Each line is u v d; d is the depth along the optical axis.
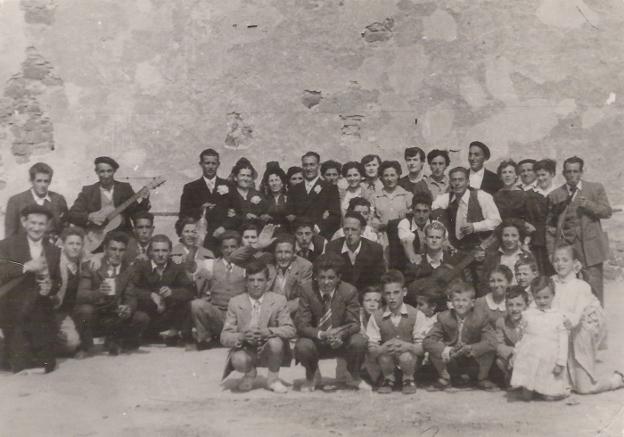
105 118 9.16
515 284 5.83
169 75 9.17
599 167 8.64
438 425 4.54
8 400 5.04
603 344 6.14
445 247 6.34
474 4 8.83
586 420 4.63
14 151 9.09
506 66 8.79
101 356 6.14
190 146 9.13
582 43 8.70
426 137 8.90
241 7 9.12
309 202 7.29
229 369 5.29
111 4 9.20
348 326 5.25
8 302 5.74
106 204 7.21
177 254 6.57
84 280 6.17
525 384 4.99
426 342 5.20
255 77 9.12
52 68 9.16
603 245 6.81
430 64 8.91
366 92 9.00
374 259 6.09
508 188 7.38
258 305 5.38
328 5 9.05
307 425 4.56
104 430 4.52
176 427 4.56
